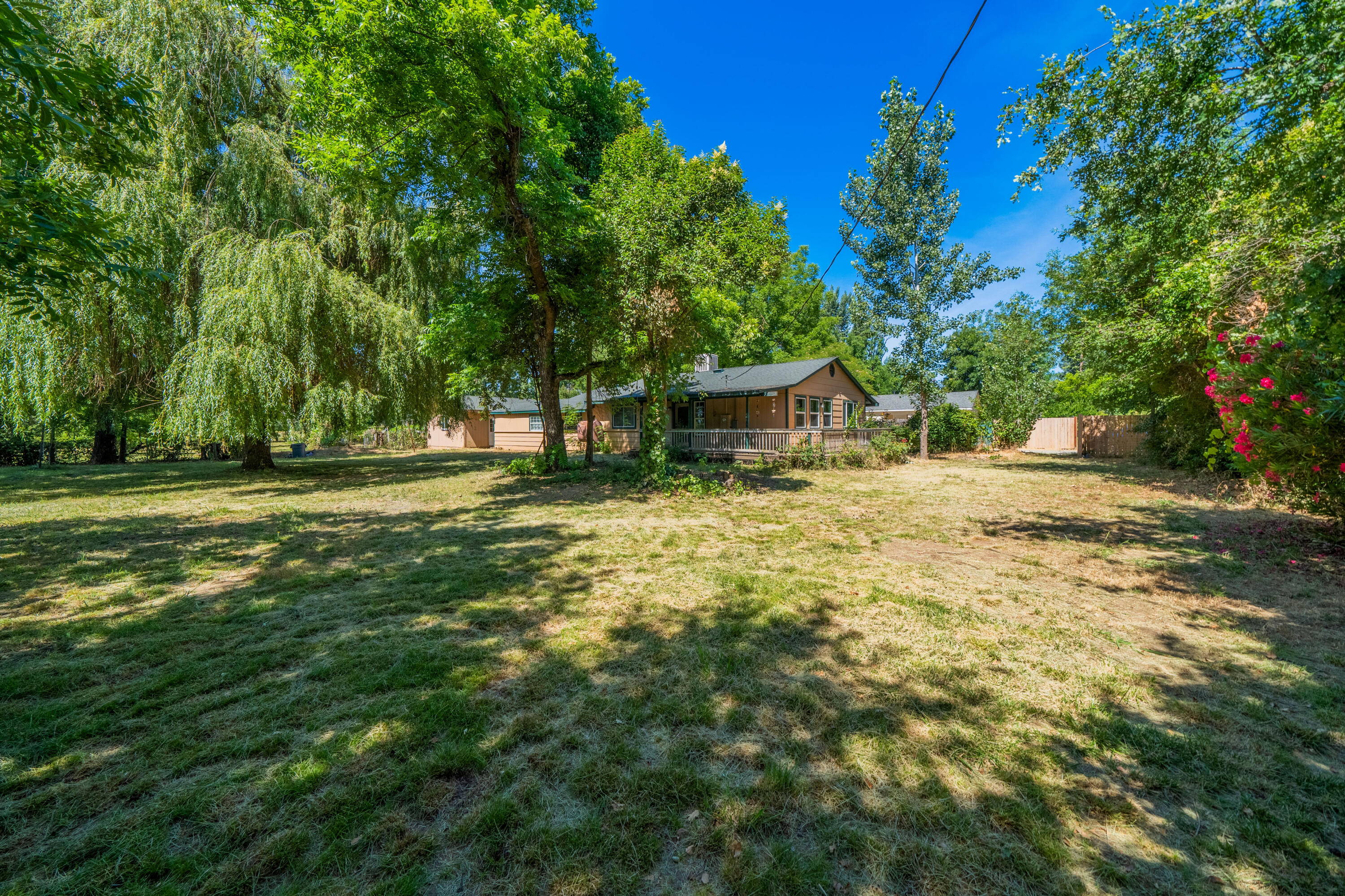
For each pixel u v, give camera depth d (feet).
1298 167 15.57
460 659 10.46
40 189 12.35
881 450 53.93
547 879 5.41
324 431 40.98
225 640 11.51
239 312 37.06
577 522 24.63
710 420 73.92
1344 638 11.10
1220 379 19.10
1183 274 24.77
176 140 40.29
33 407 34.17
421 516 26.86
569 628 12.06
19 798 6.53
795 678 9.62
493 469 55.26
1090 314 41.27
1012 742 7.67
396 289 50.14
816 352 118.93
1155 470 42.65
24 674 9.90
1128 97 18.63
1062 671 9.82
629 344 37.42
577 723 8.21
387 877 5.40
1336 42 12.87
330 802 6.45
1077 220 33.42
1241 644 10.93
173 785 6.79
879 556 18.16
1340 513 17.31
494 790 6.71
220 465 67.46
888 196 57.36
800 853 5.74
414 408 48.49
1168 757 7.32
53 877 5.37
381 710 8.56
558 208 36.32
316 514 27.86
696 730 8.04
